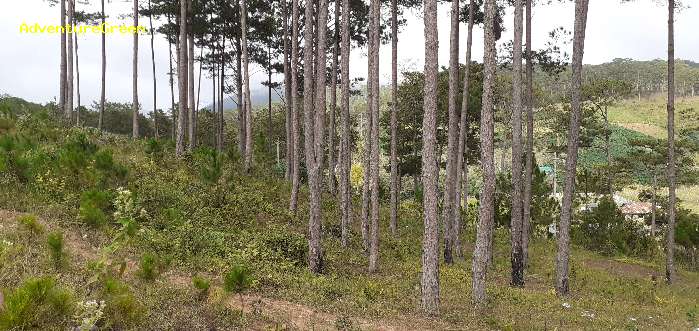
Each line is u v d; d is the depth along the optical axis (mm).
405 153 29219
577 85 12703
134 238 10008
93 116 40281
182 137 20328
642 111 117062
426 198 9516
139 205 11727
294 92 17250
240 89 28000
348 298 9781
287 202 19203
